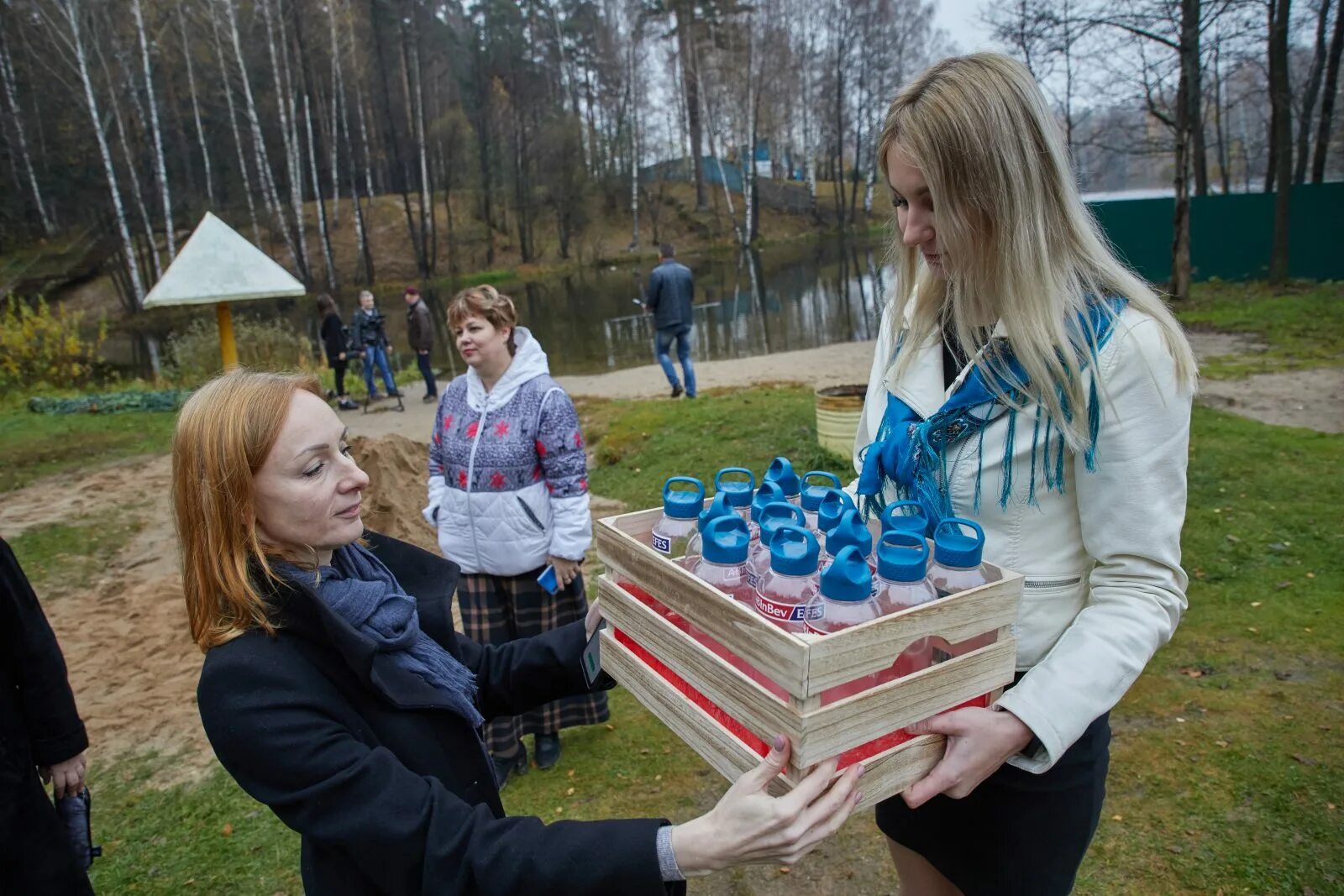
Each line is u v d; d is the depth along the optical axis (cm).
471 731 138
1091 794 142
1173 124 1552
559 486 304
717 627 119
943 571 129
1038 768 124
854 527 130
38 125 3031
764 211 4797
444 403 323
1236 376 927
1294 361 988
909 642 114
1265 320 1273
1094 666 124
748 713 114
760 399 915
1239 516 497
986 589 123
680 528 150
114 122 3169
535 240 4238
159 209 3306
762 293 2502
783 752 107
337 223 3919
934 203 130
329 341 1213
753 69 4353
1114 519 128
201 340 1463
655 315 1051
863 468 158
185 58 3466
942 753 124
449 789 132
